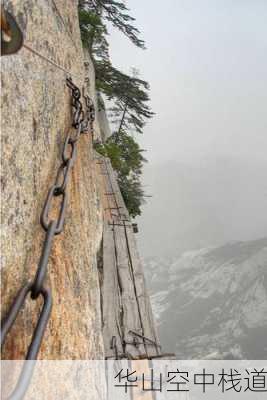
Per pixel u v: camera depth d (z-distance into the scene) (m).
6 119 1.76
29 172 2.05
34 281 1.46
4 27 1.17
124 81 26.44
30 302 1.82
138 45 24.17
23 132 2.03
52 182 2.62
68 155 3.24
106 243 7.22
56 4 4.13
